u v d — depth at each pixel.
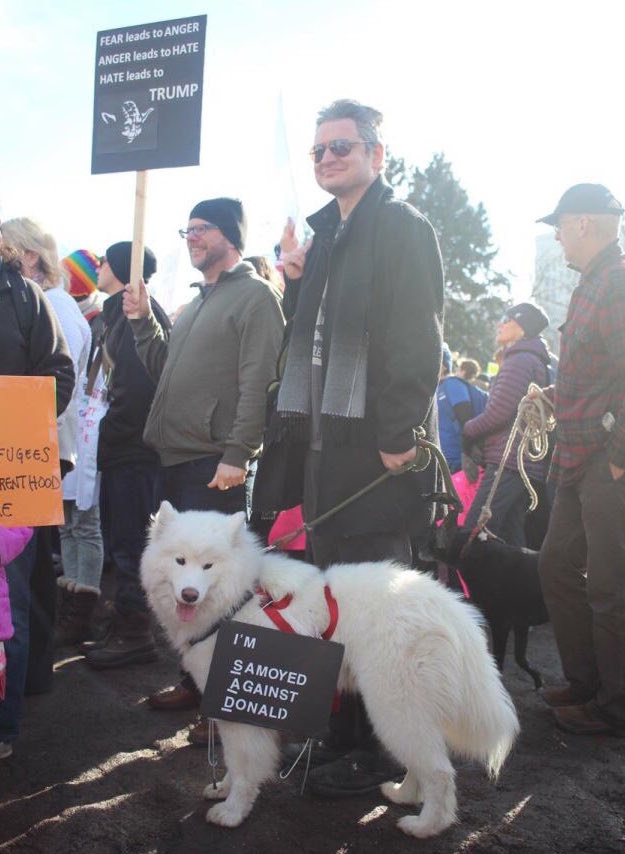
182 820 2.95
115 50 3.78
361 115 3.12
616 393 3.58
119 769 3.35
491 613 4.49
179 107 3.67
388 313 3.04
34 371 3.45
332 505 3.11
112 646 4.73
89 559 5.13
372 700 2.82
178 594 2.88
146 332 4.25
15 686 3.37
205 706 2.86
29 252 4.27
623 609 3.66
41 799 3.07
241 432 3.68
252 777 2.92
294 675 2.85
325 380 3.05
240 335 3.82
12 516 3.02
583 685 3.96
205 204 4.03
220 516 3.10
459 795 3.19
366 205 3.11
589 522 3.68
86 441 5.10
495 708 2.81
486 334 39.84
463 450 5.94
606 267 3.67
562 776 3.36
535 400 4.43
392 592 2.88
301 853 2.75
